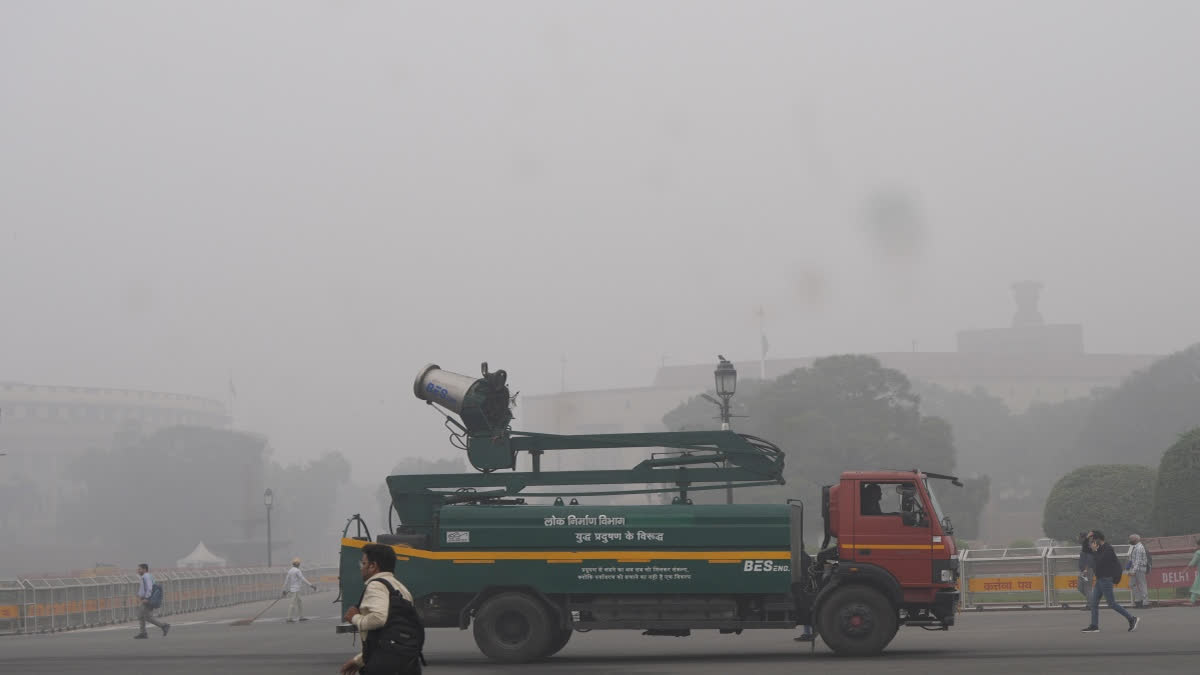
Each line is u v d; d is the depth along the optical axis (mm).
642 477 19766
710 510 18250
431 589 18375
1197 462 38406
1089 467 53188
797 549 18062
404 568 18453
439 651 20969
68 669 18391
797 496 86812
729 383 29078
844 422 89625
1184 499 38469
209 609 47375
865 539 18250
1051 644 19297
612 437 19875
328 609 45406
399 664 9016
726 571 18047
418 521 19266
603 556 18219
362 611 9023
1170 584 31016
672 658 18625
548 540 18328
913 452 88625
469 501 19250
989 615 28469
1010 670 15312
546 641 18156
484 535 18391
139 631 29312
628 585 18172
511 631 18156
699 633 24922
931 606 18141
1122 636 20531
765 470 19641
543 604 18312
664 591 18141
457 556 18406
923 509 18234
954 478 18766
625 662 18031
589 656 19297
